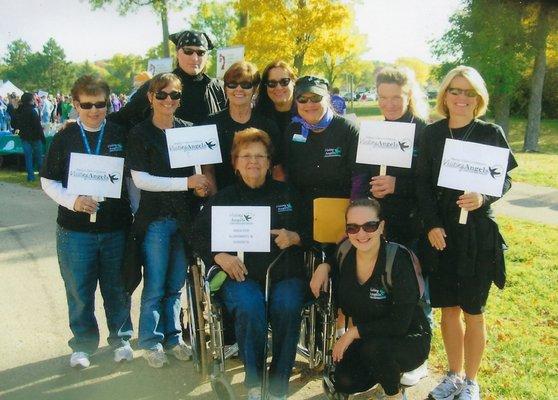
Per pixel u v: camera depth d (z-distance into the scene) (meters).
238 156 3.47
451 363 3.53
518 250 6.77
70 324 3.88
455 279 3.25
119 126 3.80
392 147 3.48
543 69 20.36
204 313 3.58
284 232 3.47
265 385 3.30
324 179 3.67
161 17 19.22
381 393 3.40
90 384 3.70
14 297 5.18
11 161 13.82
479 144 3.08
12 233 7.44
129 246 3.72
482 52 20.08
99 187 3.57
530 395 3.48
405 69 3.61
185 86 4.50
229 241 3.43
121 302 3.95
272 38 17.47
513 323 4.61
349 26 18.19
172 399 3.53
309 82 3.53
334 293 3.39
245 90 3.87
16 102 14.91
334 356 3.24
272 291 3.41
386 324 3.15
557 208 9.59
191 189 3.88
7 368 3.90
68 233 3.66
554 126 27.36
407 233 3.63
